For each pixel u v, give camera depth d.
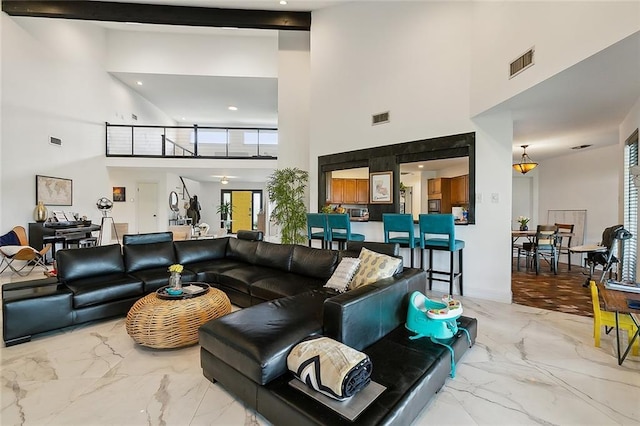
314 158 5.94
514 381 2.18
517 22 3.27
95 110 7.92
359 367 1.60
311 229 5.54
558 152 6.45
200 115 12.34
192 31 8.41
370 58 5.14
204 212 13.73
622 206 4.39
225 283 3.81
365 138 5.19
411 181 8.52
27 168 6.04
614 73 2.77
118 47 8.40
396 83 4.82
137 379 2.20
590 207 6.23
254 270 3.90
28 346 2.71
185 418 1.80
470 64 4.11
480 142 4.09
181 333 2.60
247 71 8.77
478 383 2.16
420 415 1.83
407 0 4.69
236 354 1.86
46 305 2.87
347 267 3.06
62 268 3.35
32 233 5.91
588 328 3.09
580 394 2.03
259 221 10.62
